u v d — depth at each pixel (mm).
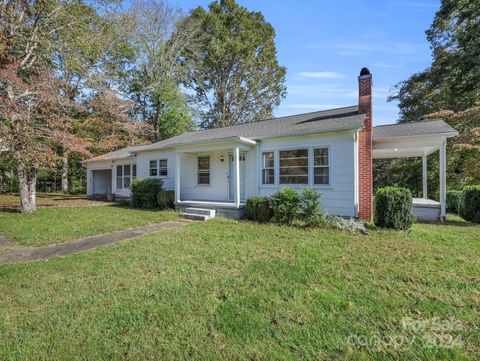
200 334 2684
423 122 11102
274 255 5062
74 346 2531
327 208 8609
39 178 26062
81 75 14867
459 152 14289
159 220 9305
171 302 3314
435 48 17812
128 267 4555
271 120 13383
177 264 4664
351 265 4465
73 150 12258
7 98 10133
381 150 10820
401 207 7160
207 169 12086
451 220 9422
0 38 10500
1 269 4582
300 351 2414
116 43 17531
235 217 9555
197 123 28047
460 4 15375
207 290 3629
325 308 3129
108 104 18094
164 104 24625
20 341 2621
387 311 3041
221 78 27109
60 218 9891
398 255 4969
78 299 3445
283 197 8086
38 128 11023
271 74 27500
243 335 2650
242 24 25531
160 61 23953
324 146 8672
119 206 13820
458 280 3850
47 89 11125
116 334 2697
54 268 4590
